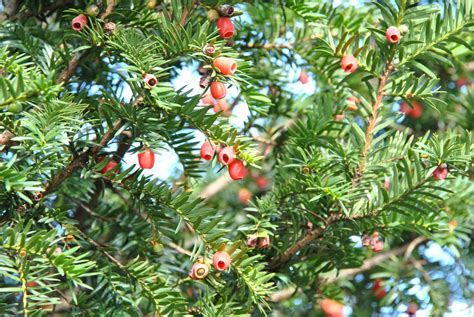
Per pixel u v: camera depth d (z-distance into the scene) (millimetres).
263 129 980
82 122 778
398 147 878
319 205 858
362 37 967
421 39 846
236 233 972
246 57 900
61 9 921
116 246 914
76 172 901
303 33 967
